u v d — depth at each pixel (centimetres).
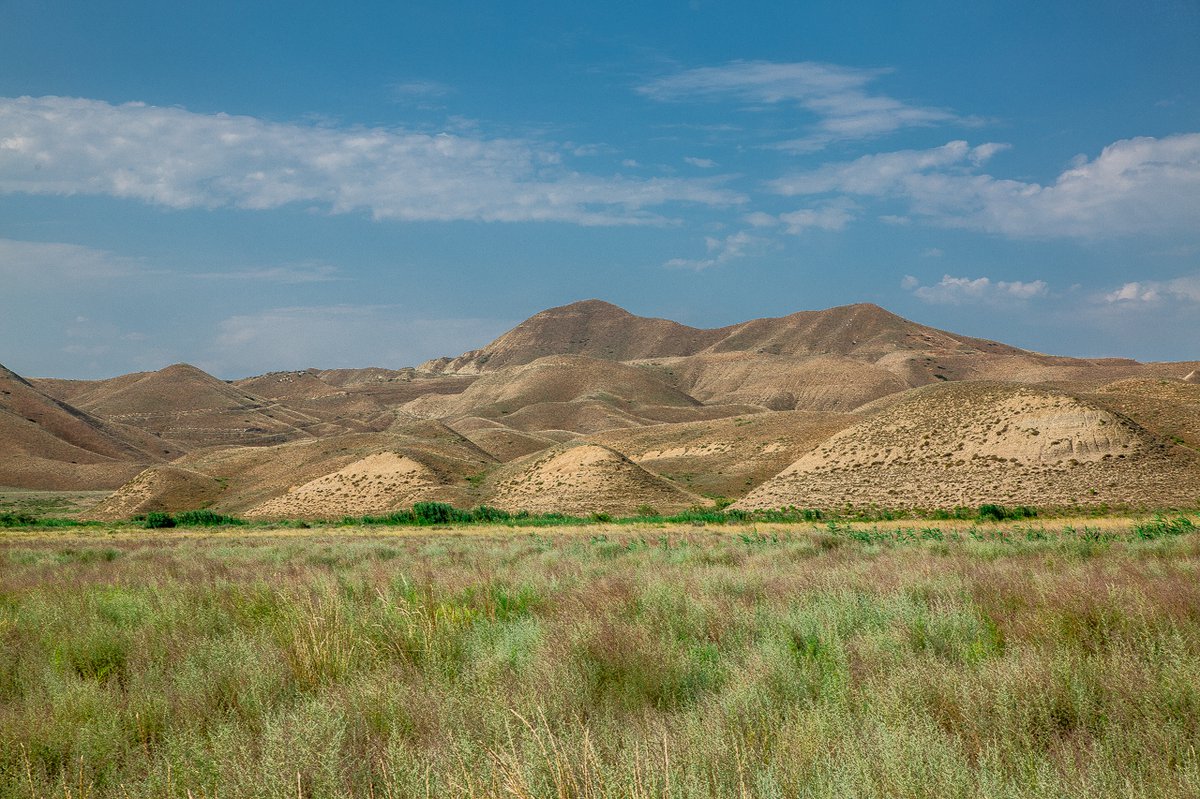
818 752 501
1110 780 465
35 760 595
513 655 790
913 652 773
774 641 805
